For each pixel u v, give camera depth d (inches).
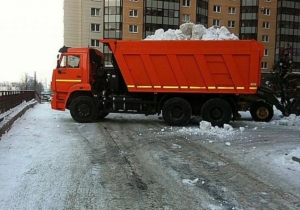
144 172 234.1
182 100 467.2
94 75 498.6
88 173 228.8
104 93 492.1
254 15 1910.7
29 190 192.1
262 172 237.3
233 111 475.2
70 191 192.2
